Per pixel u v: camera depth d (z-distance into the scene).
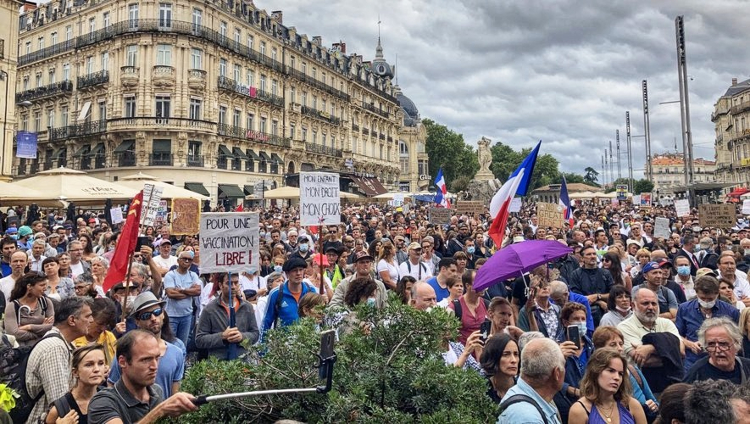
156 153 48.06
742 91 84.06
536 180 153.25
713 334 5.26
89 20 52.38
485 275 6.99
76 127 51.62
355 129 81.12
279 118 62.06
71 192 21.44
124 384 4.12
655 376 5.77
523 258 6.93
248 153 56.28
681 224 22.47
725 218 17.56
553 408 4.32
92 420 3.89
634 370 5.47
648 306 6.51
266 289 9.89
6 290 8.41
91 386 4.54
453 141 118.38
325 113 71.69
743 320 6.18
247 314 7.45
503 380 5.12
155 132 47.81
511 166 149.25
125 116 48.50
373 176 72.38
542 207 18.64
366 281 6.95
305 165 67.12
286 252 13.82
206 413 3.82
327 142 73.00
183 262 9.48
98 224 22.45
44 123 56.50
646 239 17.00
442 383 3.95
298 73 65.12
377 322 4.46
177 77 48.47
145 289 9.41
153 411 3.56
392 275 11.10
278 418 3.93
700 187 34.69
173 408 3.52
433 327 4.40
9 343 5.46
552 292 7.27
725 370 5.26
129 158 48.31
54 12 56.31
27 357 5.01
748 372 5.23
